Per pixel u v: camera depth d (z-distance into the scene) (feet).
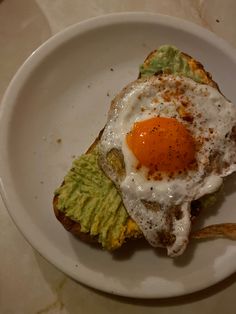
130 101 0.63
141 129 0.60
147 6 0.77
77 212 0.59
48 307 0.63
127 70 0.72
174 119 0.61
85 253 0.62
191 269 0.62
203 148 0.62
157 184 0.59
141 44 0.72
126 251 0.63
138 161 0.59
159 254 0.63
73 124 0.69
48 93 0.69
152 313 0.64
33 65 0.67
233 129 0.63
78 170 0.61
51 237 0.62
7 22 0.74
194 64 0.66
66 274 0.61
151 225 0.59
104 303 0.64
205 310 0.64
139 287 0.60
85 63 0.71
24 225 0.61
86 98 0.70
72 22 0.76
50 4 0.76
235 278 0.66
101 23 0.70
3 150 0.63
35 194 0.64
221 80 0.72
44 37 0.74
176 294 0.60
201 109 0.63
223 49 0.71
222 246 0.63
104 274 0.60
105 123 0.70
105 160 0.61
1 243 0.65
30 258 0.65
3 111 0.65
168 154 0.59
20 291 0.63
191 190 0.60
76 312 0.63
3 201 0.64
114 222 0.59
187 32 0.71
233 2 0.79
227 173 0.62
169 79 0.63
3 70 0.72
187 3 0.78
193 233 0.64
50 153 0.67
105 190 0.60
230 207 0.67
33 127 0.67
